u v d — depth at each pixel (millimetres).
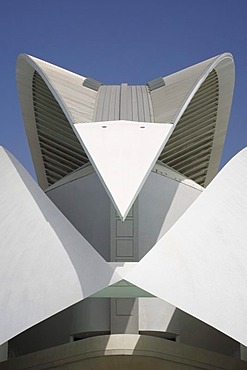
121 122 24594
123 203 19516
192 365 22188
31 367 22688
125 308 22953
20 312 18531
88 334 23766
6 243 20984
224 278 18906
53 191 26469
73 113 25859
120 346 21266
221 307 18031
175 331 23594
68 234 20234
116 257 23094
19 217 21734
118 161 21562
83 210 24938
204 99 29797
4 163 24734
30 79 29906
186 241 19578
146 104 28516
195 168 29844
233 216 21406
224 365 22812
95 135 23406
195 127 28922
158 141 23000
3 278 19859
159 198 24797
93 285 17938
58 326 24141
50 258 19609
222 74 30266
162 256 18594
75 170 27250
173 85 30141
